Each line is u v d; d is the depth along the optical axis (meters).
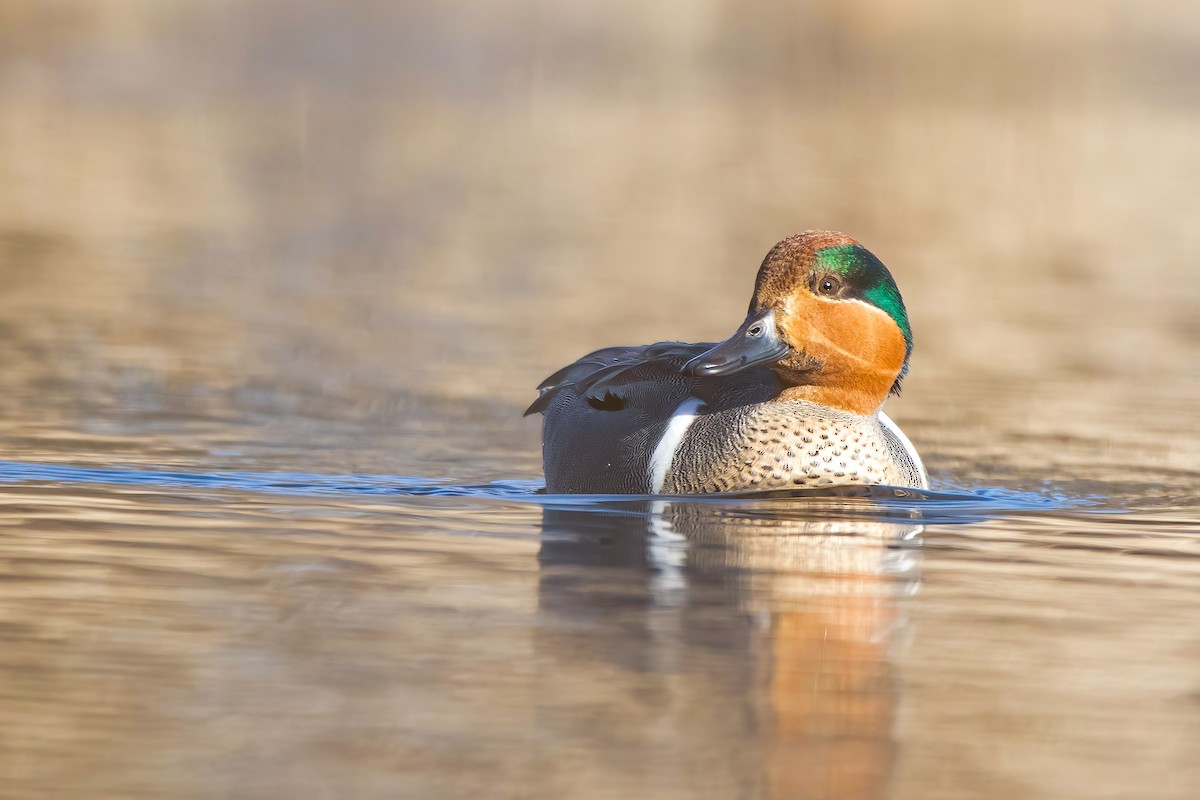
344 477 14.44
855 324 13.44
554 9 79.06
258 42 67.06
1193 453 16.66
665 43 74.69
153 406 17.55
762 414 13.50
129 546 10.99
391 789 6.92
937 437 17.27
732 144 50.44
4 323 22.31
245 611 9.42
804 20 78.94
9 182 37.50
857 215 37.50
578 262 30.31
